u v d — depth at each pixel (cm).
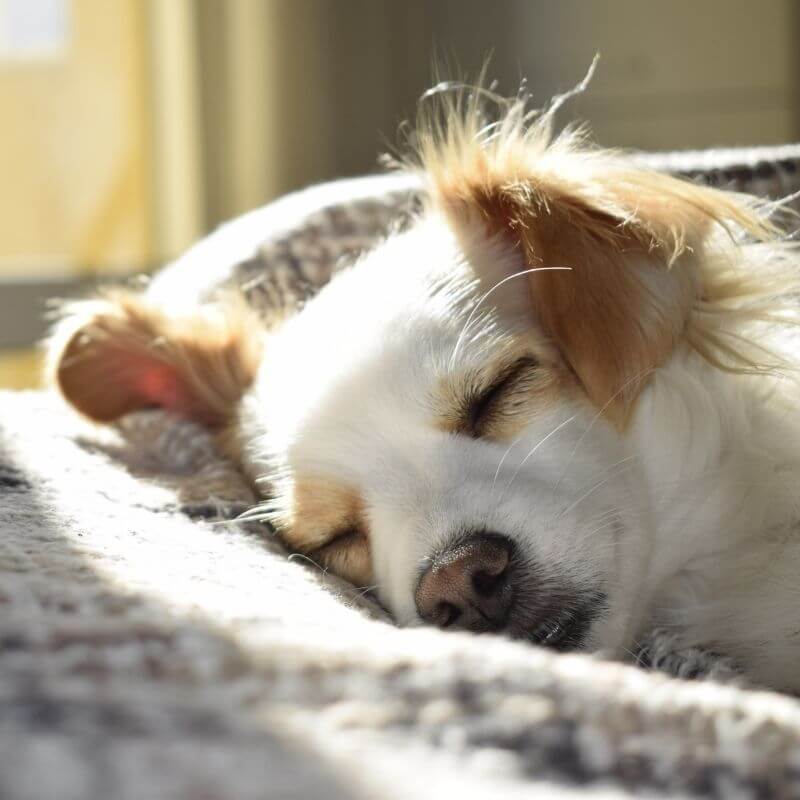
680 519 29
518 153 33
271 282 38
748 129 78
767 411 30
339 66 72
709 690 15
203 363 36
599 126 80
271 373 32
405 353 28
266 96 70
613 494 27
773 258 32
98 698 11
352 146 73
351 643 14
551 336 29
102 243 71
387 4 74
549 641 26
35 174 70
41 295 68
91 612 15
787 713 14
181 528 24
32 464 26
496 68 79
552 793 11
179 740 10
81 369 35
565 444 27
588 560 26
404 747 11
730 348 30
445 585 25
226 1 68
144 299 38
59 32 69
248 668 13
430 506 27
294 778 10
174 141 69
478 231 32
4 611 14
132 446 33
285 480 29
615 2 79
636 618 28
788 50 77
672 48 78
